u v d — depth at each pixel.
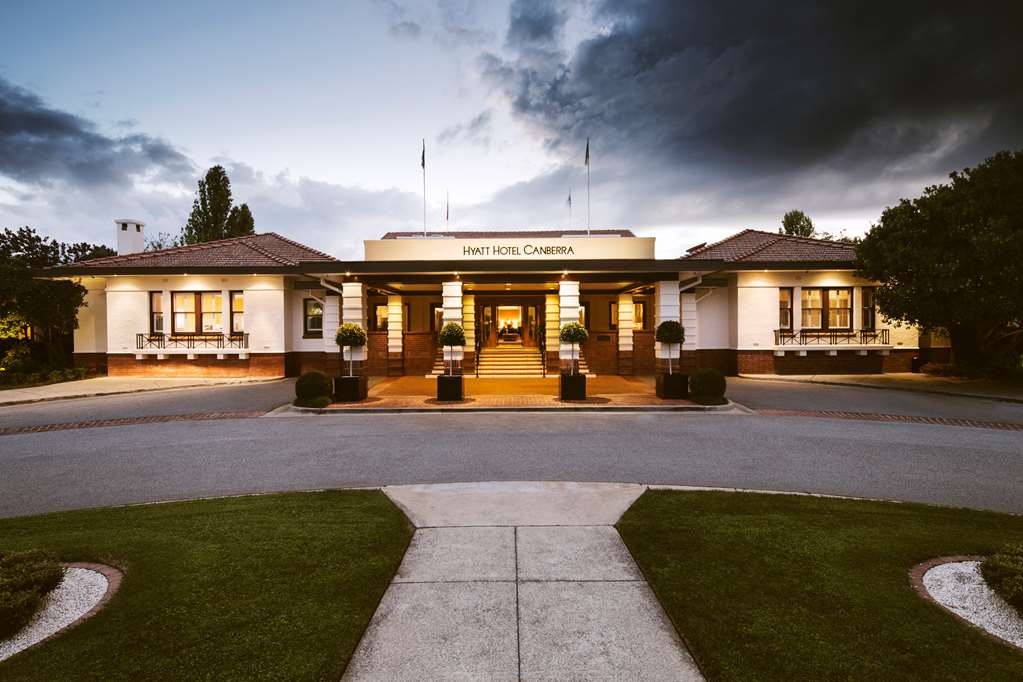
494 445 10.52
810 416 13.68
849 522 6.05
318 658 3.58
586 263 17.02
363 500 6.94
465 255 18.38
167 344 22.42
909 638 3.80
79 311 23.14
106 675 3.41
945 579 4.77
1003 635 3.95
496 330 25.25
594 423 12.86
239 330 22.52
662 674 3.45
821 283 22.55
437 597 4.43
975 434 11.48
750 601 4.30
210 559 5.09
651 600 4.38
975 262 17.20
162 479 8.39
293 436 11.50
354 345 16.47
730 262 21.89
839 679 3.35
